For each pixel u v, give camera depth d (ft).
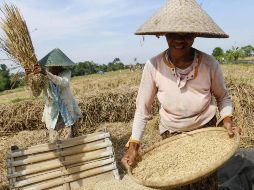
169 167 9.51
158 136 22.82
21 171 16.88
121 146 23.50
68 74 17.74
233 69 61.52
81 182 17.56
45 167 17.19
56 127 18.20
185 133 10.20
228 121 10.00
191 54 9.47
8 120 30.71
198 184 9.83
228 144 9.53
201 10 9.28
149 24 9.32
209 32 8.79
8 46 14.96
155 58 9.77
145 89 9.97
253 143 21.43
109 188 16.89
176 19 8.87
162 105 9.93
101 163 17.98
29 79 15.38
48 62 17.26
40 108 30.86
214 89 9.98
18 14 14.92
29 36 15.15
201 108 9.62
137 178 9.06
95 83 58.49
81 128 28.94
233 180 13.79
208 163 8.95
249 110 22.86
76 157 17.71
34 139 27.02
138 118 10.11
